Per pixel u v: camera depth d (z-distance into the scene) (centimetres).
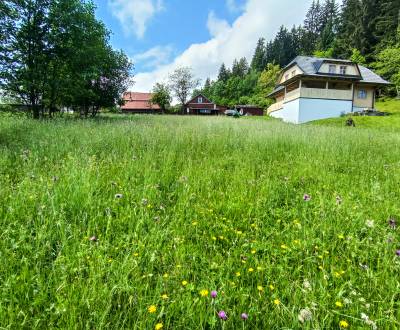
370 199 331
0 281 158
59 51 1445
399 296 170
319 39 7344
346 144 709
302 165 489
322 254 201
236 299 161
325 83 3203
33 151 468
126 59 2117
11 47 1329
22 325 129
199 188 344
